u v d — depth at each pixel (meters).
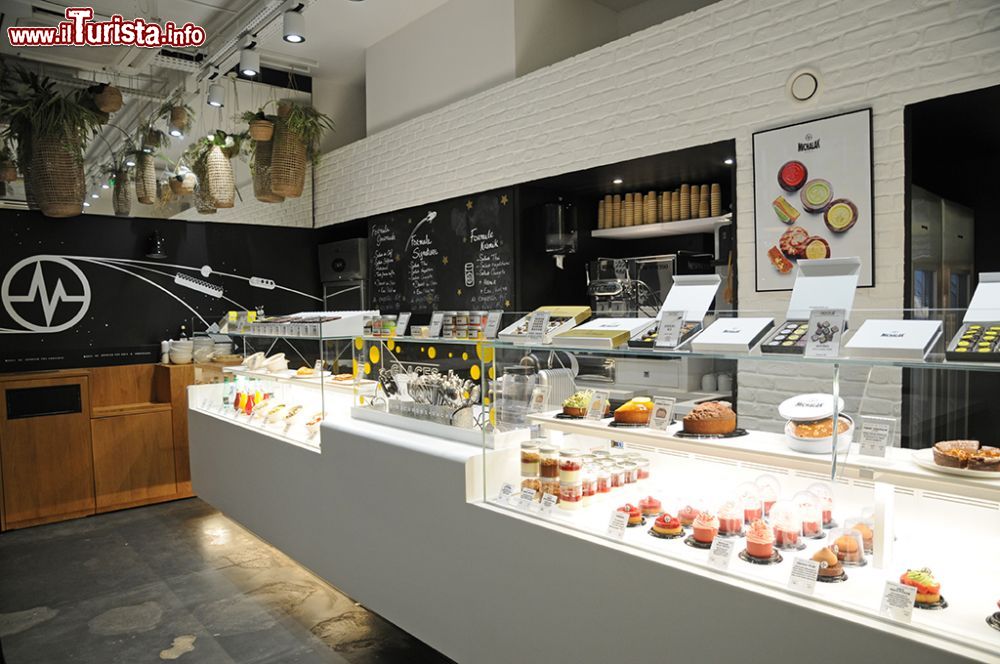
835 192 2.95
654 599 1.71
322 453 3.07
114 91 4.79
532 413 2.35
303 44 5.68
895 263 2.79
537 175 4.23
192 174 5.69
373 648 2.86
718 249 4.04
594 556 1.85
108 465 5.00
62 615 3.24
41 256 5.16
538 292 4.62
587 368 2.19
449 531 2.35
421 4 4.99
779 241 3.14
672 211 4.32
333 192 6.27
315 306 6.66
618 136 3.76
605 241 5.05
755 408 1.80
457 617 2.34
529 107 4.27
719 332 1.89
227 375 4.50
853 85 2.87
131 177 5.51
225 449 4.13
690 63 3.42
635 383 2.07
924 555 1.62
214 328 6.00
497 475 2.35
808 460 1.64
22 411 4.68
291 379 3.75
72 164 4.59
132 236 5.58
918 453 1.49
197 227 5.92
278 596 3.41
